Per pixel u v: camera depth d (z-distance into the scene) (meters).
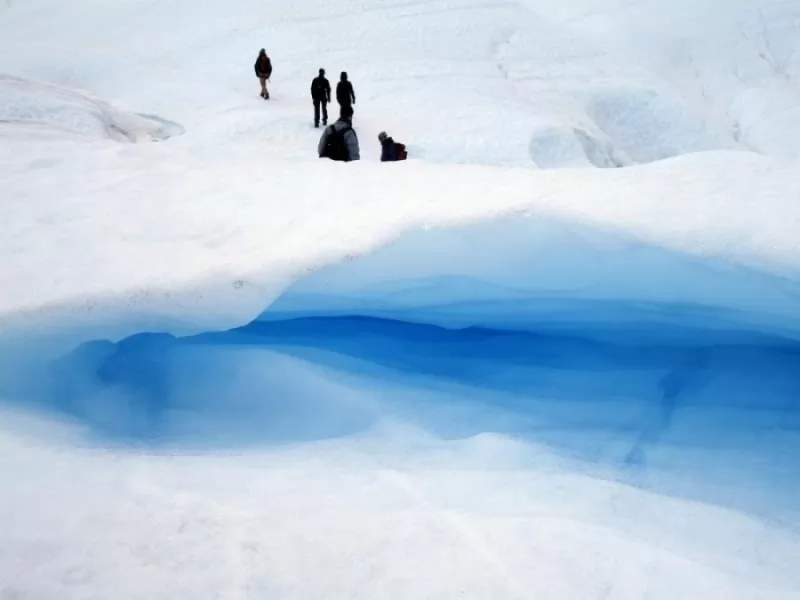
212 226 3.44
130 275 2.95
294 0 19.53
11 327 2.74
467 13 18.83
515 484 2.36
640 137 15.34
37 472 2.28
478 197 3.22
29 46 17.45
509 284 3.23
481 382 3.25
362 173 4.14
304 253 2.93
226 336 3.50
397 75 15.48
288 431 2.86
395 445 2.67
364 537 2.01
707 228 2.70
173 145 5.46
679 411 2.93
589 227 2.79
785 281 2.54
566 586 1.83
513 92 14.92
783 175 3.20
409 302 3.46
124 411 2.92
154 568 1.85
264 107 13.15
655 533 2.11
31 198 3.98
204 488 2.27
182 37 18.12
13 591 1.73
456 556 1.94
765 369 3.21
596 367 3.39
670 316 3.24
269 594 1.77
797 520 2.22
